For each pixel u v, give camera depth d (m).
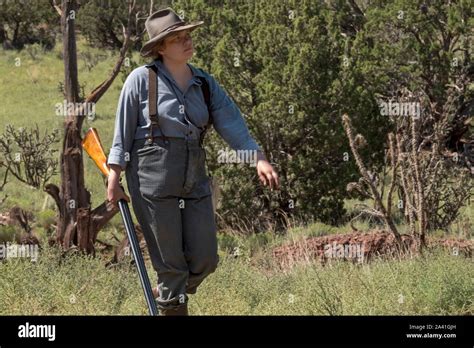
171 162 6.34
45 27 68.69
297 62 22.61
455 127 30.64
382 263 10.76
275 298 8.74
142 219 6.46
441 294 8.34
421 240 12.12
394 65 29.61
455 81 30.69
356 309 8.09
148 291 6.32
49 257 9.96
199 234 6.45
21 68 59.00
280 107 22.50
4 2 67.38
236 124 6.59
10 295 8.19
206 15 24.28
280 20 23.88
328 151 22.73
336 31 23.72
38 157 28.19
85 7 62.12
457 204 19.84
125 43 14.90
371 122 23.31
